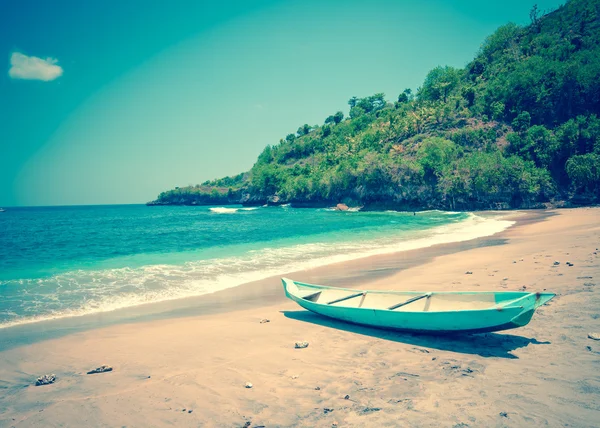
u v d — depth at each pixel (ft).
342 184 295.89
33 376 19.89
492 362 19.19
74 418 15.40
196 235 104.37
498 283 35.06
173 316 30.89
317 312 29.40
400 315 24.23
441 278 40.55
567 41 306.96
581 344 19.97
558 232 75.72
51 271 50.49
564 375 16.83
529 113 268.41
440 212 218.18
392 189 255.91
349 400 16.03
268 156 564.30
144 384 18.39
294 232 105.70
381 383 17.54
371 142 366.43
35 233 123.65
